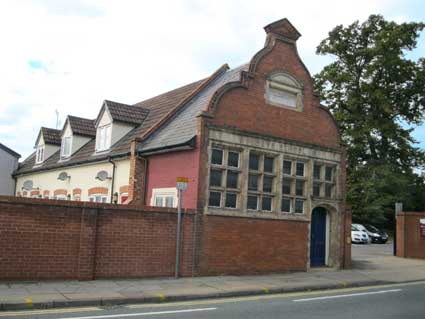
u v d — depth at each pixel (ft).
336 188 60.70
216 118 49.37
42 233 38.99
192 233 46.70
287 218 54.80
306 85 58.65
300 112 57.57
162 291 37.50
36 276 38.58
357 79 142.31
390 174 133.39
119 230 42.70
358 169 141.08
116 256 42.39
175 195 50.37
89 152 74.74
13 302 30.25
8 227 37.70
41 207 39.06
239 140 50.85
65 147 84.02
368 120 135.64
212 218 48.16
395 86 139.33
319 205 59.11
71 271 40.09
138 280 42.68
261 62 54.13
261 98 53.72
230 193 50.60
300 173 57.41
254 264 51.01
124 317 28.48
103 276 41.63
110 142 66.74
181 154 50.44
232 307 33.32
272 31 55.88
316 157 58.39
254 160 53.06
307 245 56.65
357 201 137.49
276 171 54.44
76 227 40.47
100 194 65.51
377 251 95.20
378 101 135.13
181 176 49.88
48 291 34.83
